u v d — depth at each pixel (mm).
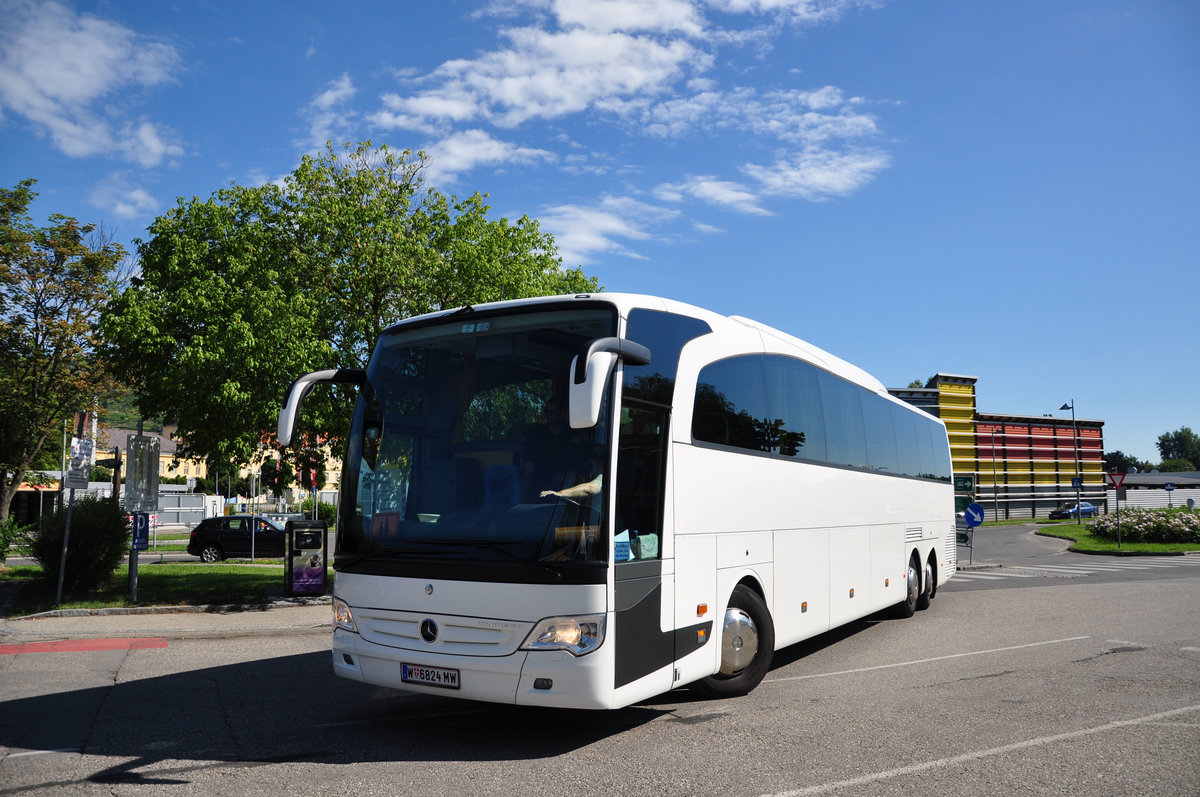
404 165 18828
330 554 31531
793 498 8562
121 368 16812
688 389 6707
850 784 4980
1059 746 5746
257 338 15203
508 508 5695
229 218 16891
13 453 28859
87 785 5059
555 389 5863
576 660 5340
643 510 5949
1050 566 26109
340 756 5684
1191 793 4785
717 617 6828
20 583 18312
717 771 5266
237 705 7277
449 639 5656
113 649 10656
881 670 8688
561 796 4805
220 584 17469
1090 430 56062
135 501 15875
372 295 17438
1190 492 78750
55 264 28781
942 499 15250
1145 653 9406
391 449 6273
